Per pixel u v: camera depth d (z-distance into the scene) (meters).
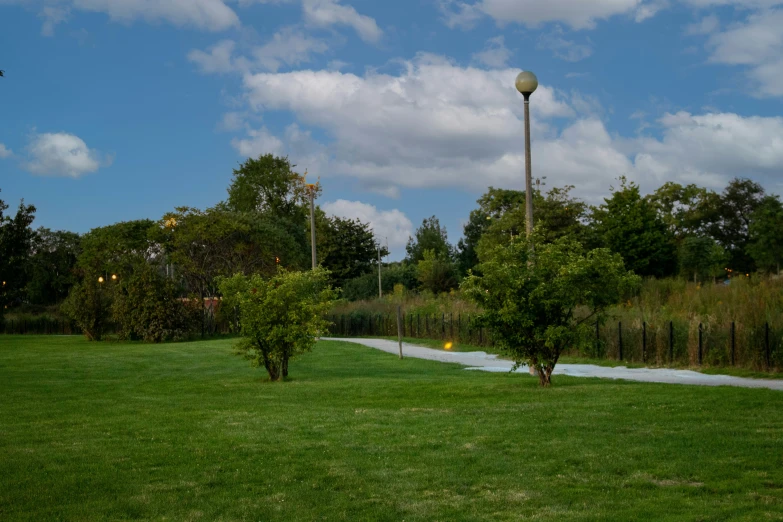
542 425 10.44
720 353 19.56
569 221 50.88
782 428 9.70
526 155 18.61
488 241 52.81
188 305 47.62
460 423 11.02
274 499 7.32
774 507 6.45
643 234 47.41
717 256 51.56
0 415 13.59
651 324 22.62
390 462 8.66
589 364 22.41
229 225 51.97
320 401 15.13
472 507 6.88
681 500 6.78
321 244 80.50
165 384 20.02
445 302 41.25
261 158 84.56
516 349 15.73
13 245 60.12
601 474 7.80
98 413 13.71
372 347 32.84
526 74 18.42
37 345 41.31
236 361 27.67
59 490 7.73
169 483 7.97
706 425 9.98
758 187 80.62
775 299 22.28
